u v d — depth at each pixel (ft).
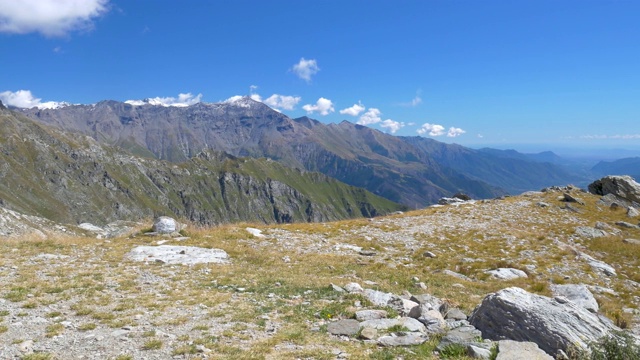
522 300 51.47
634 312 81.00
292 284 72.95
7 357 36.83
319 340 45.75
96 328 46.34
